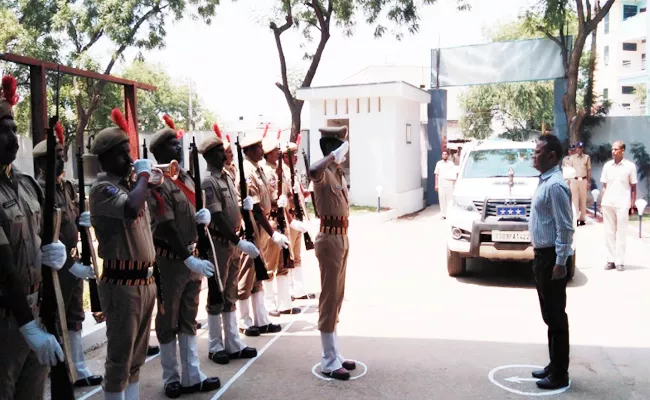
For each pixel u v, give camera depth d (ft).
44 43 57.72
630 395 15.38
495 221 27.12
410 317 22.81
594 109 61.31
